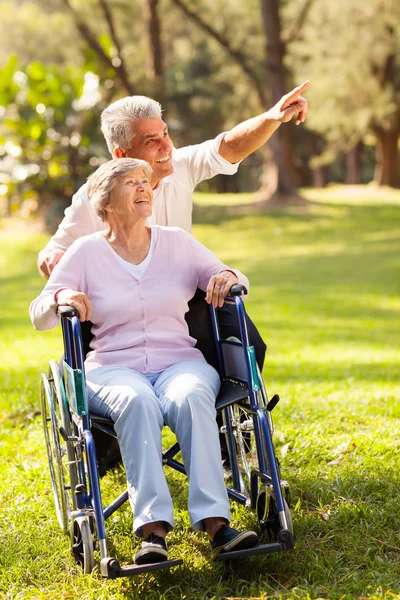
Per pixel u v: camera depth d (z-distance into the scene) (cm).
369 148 5338
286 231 2469
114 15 3228
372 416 519
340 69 2938
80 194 382
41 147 2198
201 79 3916
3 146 2208
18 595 307
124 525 362
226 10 3102
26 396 602
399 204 2986
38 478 432
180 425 310
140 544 345
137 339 342
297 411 537
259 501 326
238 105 3762
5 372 762
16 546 349
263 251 2203
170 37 3788
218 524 298
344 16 2889
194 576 312
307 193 3391
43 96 2152
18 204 2417
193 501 298
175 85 3919
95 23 3167
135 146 375
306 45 2988
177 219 395
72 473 322
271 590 293
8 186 2223
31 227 2480
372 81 2972
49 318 332
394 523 345
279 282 1653
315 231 2455
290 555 320
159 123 375
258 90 2958
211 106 3944
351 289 1498
